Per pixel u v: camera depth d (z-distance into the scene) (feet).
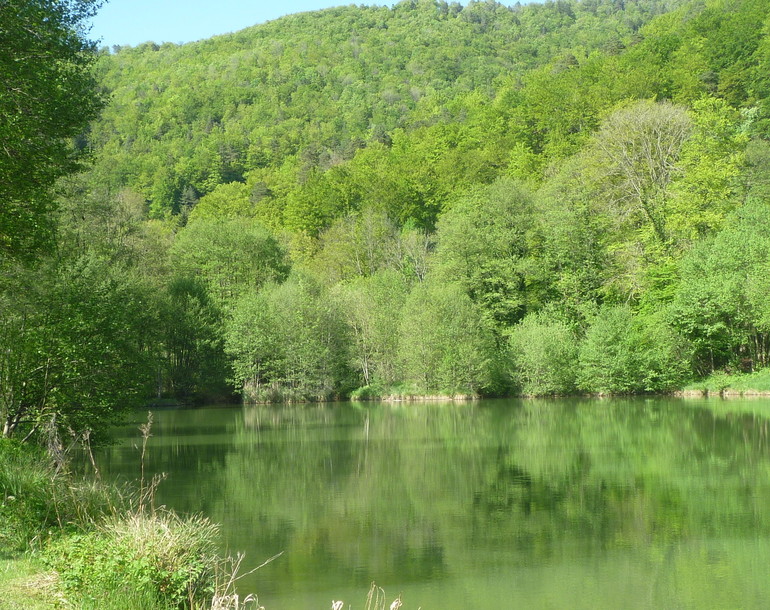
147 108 542.98
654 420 125.39
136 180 422.41
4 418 69.15
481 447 102.47
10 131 58.29
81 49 70.90
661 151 193.77
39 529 38.58
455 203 256.32
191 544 34.55
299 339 196.75
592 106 261.85
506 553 54.44
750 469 82.38
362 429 127.03
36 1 63.52
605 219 194.39
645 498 69.72
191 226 241.76
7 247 64.44
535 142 283.18
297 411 166.50
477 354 180.34
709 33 285.64
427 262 235.61
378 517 64.80
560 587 47.52
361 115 520.01
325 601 45.24
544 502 69.26
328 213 309.22
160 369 184.85
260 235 231.71
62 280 78.02
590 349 175.22
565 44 591.78
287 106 551.59
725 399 156.66
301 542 57.41
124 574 30.99
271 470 86.99
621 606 44.29
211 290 213.87
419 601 45.42
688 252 178.60
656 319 173.47
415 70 602.03
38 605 28.17
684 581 48.16
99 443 79.25
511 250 202.08
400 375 196.75
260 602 45.14
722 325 165.99
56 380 73.00
